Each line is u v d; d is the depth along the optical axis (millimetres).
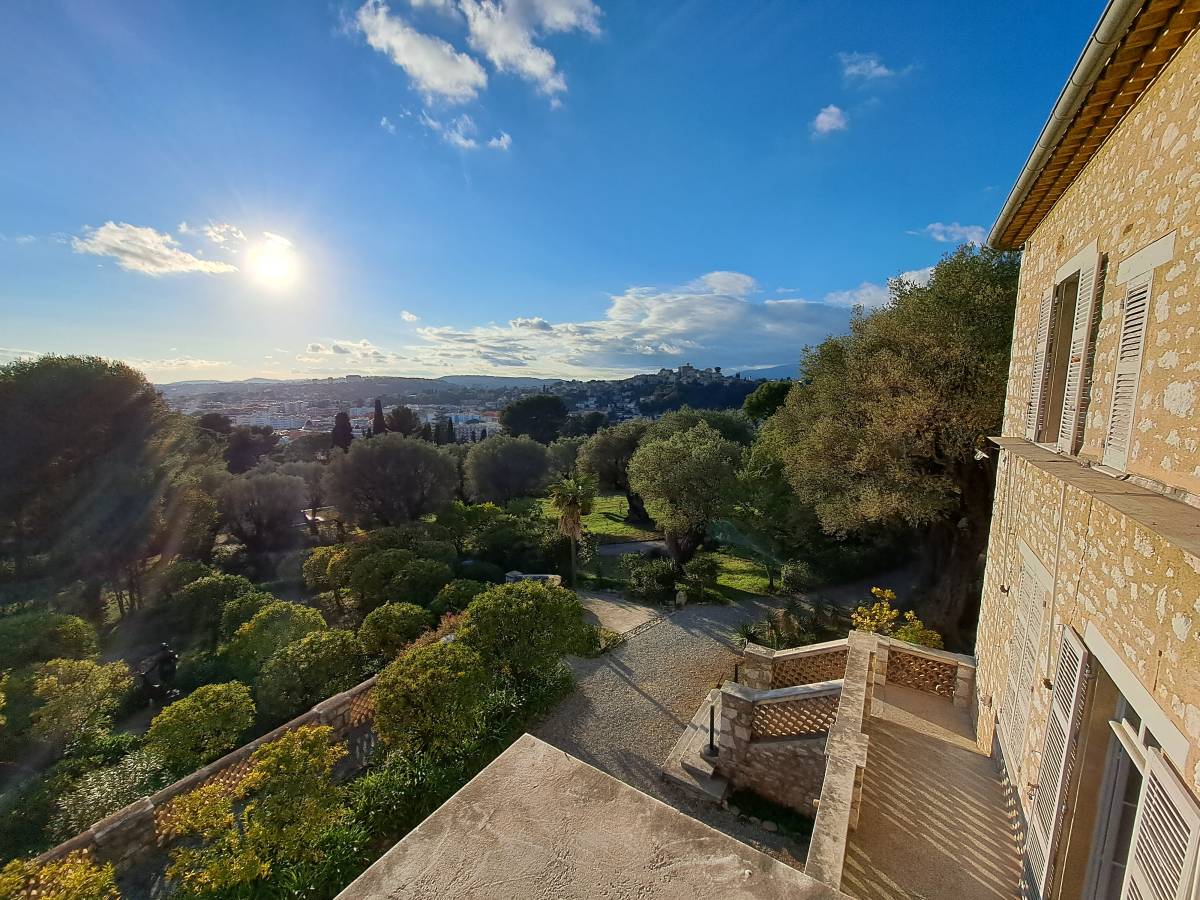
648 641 14570
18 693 9688
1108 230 3914
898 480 11984
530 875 1501
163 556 20188
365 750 9500
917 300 12281
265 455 46969
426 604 16297
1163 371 2916
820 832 4027
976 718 6551
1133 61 3189
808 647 8680
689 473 21109
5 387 16875
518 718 10367
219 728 9008
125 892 6582
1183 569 2379
